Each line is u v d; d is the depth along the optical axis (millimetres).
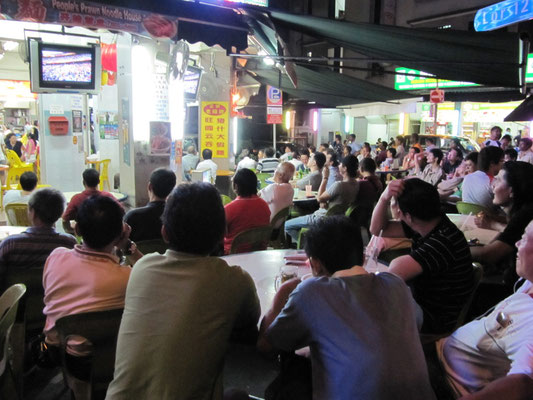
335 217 1737
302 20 5227
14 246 2539
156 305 1503
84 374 2072
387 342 1416
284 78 9656
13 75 15609
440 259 2170
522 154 8258
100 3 4203
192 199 1605
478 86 12461
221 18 4953
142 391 1459
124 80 5754
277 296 1861
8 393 2070
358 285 1532
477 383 1800
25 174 4871
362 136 20000
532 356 1358
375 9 16891
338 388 1416
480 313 2859
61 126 8961
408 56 5277
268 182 7242
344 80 9227
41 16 3939
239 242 3666
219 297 1541
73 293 2074
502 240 2881
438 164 8031
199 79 7547
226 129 8656
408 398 1381
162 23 4598
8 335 1994
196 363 1462
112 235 2111
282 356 1889
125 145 5906
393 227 3000
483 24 3686
